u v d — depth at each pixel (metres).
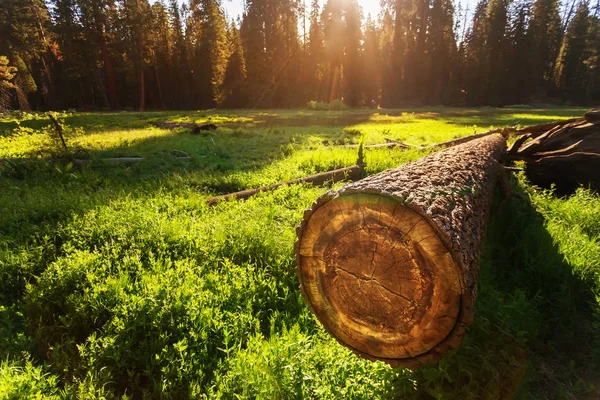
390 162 8.50
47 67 47.84
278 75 51.97
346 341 2.30
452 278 1.86
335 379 2.43
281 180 7.71
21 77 41.97
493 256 4.22
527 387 2.57
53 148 9.27
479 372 2.42
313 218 2.21
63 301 3.38
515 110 39.00
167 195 6.27
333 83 54.69
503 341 2.72
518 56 53.62
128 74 47.47
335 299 2.24
